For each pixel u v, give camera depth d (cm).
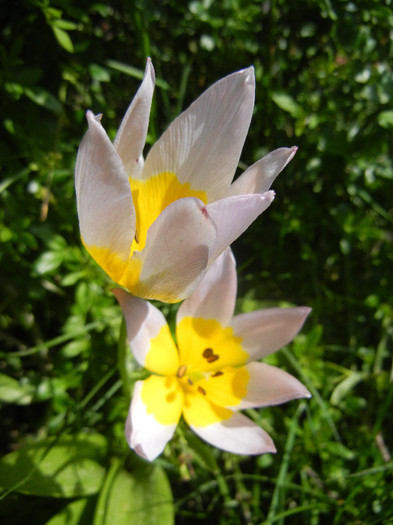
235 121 11
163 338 14
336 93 20
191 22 19
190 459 17
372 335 21
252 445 13
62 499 17
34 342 19
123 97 20
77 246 18
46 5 16
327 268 21
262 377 14
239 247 22
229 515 17
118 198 10
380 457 17
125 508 15
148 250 10
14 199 17
